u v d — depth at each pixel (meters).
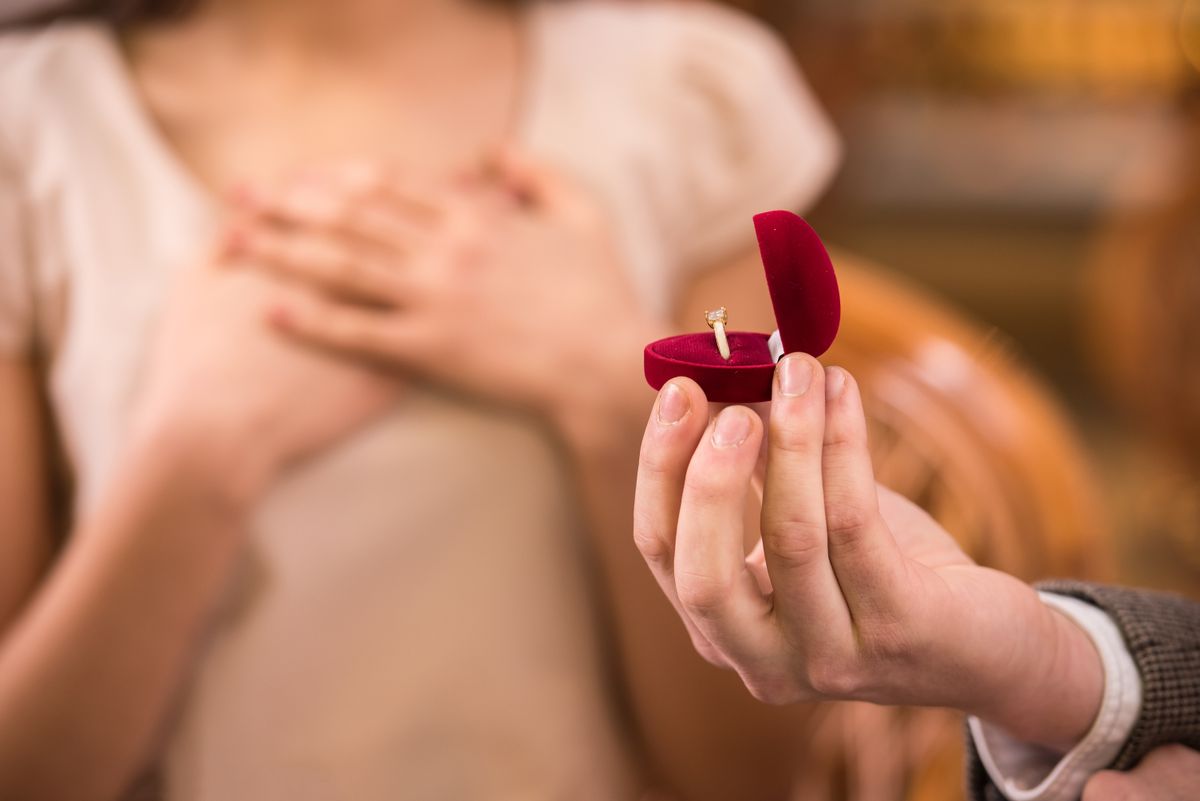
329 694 1.17
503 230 1.27
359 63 1.39
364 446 1.19
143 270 1.22
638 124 1.43
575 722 1.23
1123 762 0.71
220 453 1.12
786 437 0.62
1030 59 9.12
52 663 1.08
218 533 1.13
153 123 1.32
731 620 0.64
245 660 1.16
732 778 1.29
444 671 1.19
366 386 1.19
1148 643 0.71
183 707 1.16
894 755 1.32
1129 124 9.38
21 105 1.26
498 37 1.47
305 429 1.17
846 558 0.63
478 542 1.21
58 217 1.24
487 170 1.33
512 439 1.21
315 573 1.17
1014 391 1.33
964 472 1.29
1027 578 1.26
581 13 1.53
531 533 1.22
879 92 8.07
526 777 1.21
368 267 1.20
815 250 0.64
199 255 1.23
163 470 1.12
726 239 1.48
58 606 1.10
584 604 1.25
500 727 1.20
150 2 1.36
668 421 0.64
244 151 1.31
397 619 1.18
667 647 1.20
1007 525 1.27
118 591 1.09
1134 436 4.91
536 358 1.19
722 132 1.48
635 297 1.26
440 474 1.19
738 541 0.63
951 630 0.65
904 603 0.64
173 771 1.16
